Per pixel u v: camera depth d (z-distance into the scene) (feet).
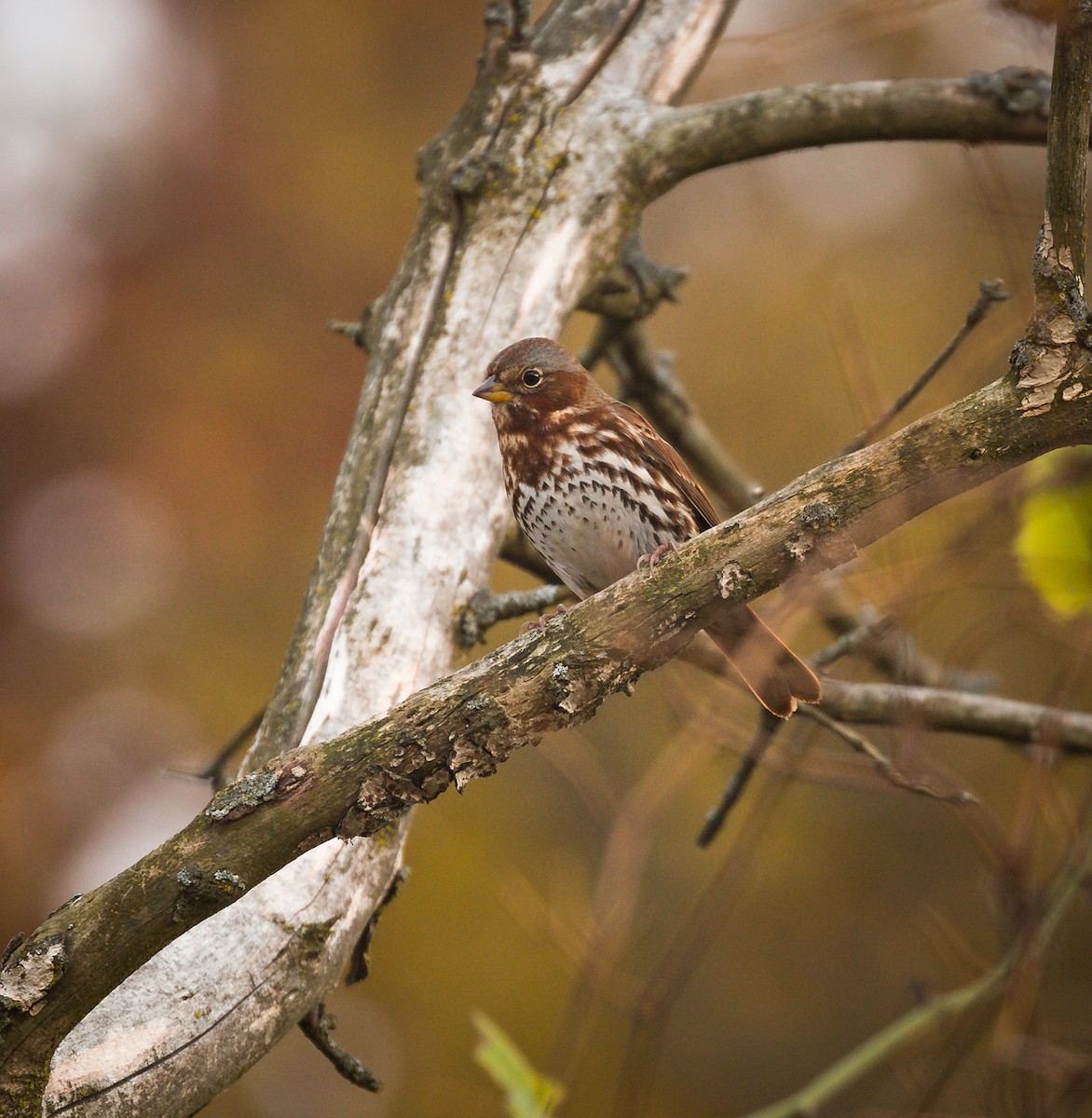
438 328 27.55
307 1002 20.35
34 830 49.03
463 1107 47.50
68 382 51.13
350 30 55.11
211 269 52.70
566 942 31.35
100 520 51.19
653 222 58.23
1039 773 26.73
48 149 52.44
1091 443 16.83
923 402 28.48
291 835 16.97
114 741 50.11
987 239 54.24
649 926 41.19
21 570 50.70
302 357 52.47
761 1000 51.08
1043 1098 26.32
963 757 49.93
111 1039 18.11
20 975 16.05
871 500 17.12
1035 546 26.23
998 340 27.89
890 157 57.41
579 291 29.04
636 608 17.58
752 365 55.26
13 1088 16.33
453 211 28.76
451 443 26.23
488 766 17.38
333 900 20.95
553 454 28.63
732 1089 49.65
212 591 51.70
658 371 35.99
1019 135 29.25
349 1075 21.30
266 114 54.24
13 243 51.44
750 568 17.43
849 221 57.47
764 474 53.42
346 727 22.90
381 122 54.95
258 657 51.13
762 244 57.47
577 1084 47.65
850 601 33.88
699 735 28.73
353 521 25.43
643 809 28.81
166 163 52.90
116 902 16.49
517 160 29.22
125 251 52.19
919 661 33.37
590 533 29.07
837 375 54.24
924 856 51.19
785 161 58.18
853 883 51.29
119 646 50.85
